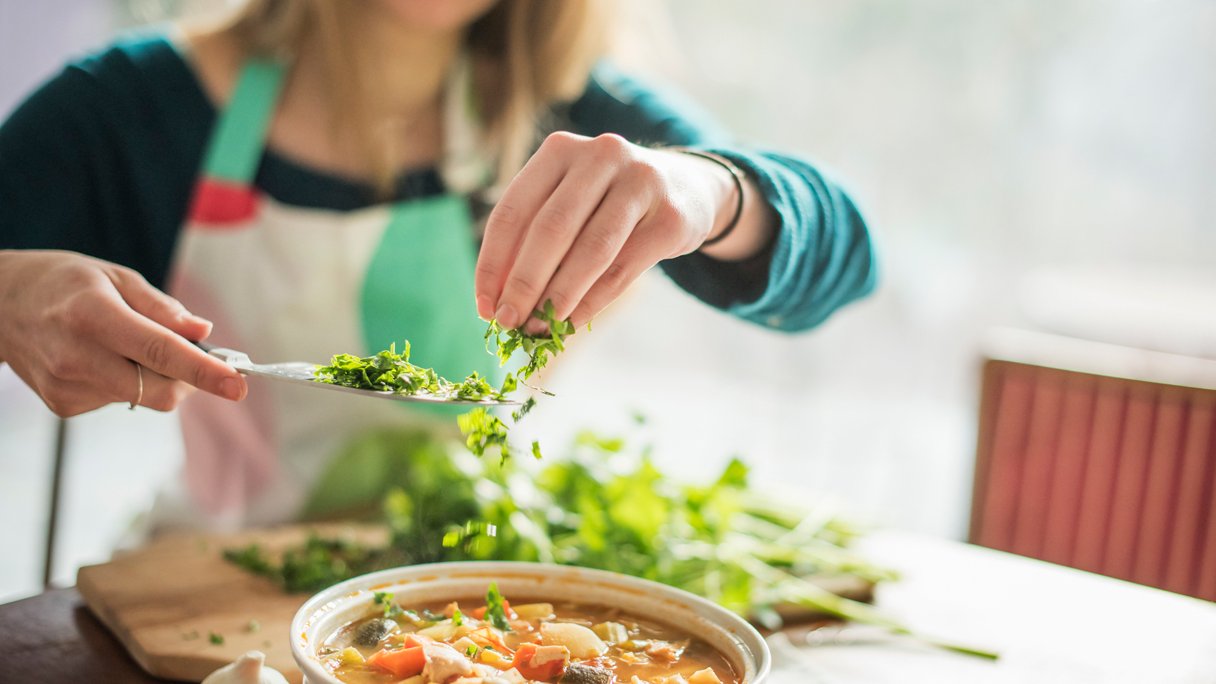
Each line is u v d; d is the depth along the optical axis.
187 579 0.95
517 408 0.78
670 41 1.54
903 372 3.07
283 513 1.25
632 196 0.73
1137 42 2.56
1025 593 1.03
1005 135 2.77
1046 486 1.41
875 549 1.13
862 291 1.07
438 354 1.32
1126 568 1.36
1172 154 2.58
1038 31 2.67
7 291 0.82
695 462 2.79
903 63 2.87
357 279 1.27
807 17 2.96
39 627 0.88
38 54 2.78
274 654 0.83
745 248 0.91
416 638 0.73
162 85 1.22
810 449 3.02
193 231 1.24
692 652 0.77
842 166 2.99
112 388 0.79
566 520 1.03
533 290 0.71
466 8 1.18
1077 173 2.71
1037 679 0.87
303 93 1.27
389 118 1.27
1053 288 2.78
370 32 1.22
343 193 1.27
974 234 2.87
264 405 1.25
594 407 3.22
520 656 0.74
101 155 1.19
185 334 0.81
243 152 1.23
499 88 1.32
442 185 1.33
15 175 1.15
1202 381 1.37
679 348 3.46
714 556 0.99
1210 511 1.30
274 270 1.26
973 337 2.91
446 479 1.05
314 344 1.28
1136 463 1.35
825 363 3.19
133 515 1.29
